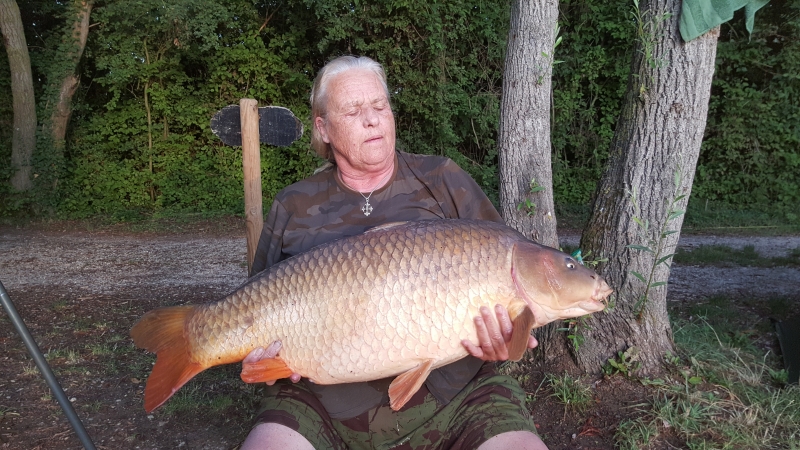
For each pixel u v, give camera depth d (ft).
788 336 13.37
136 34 41.06
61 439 10.21
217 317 6.17
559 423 10.38
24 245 32.32
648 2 10.85
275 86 44.65
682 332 13.21
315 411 6.70
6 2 38.40
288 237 7.48
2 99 43.91
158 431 10.58
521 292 5.79
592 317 11.53
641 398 10.66
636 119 11.09
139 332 6.37
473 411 6.61
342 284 5.86
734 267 23.99
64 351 14.58
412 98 40.50
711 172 43.52
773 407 10.09
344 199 7.48
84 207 42.39
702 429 9.66
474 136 43.75
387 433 6.72
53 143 40.73
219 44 42.63
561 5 43.96
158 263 27.50
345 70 7.26
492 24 41.70
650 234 11.07
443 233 5.92
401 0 37.63
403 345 5.75
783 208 40.78
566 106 43.91
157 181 43.93
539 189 11.77
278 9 43.57
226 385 12.42
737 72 43.45
